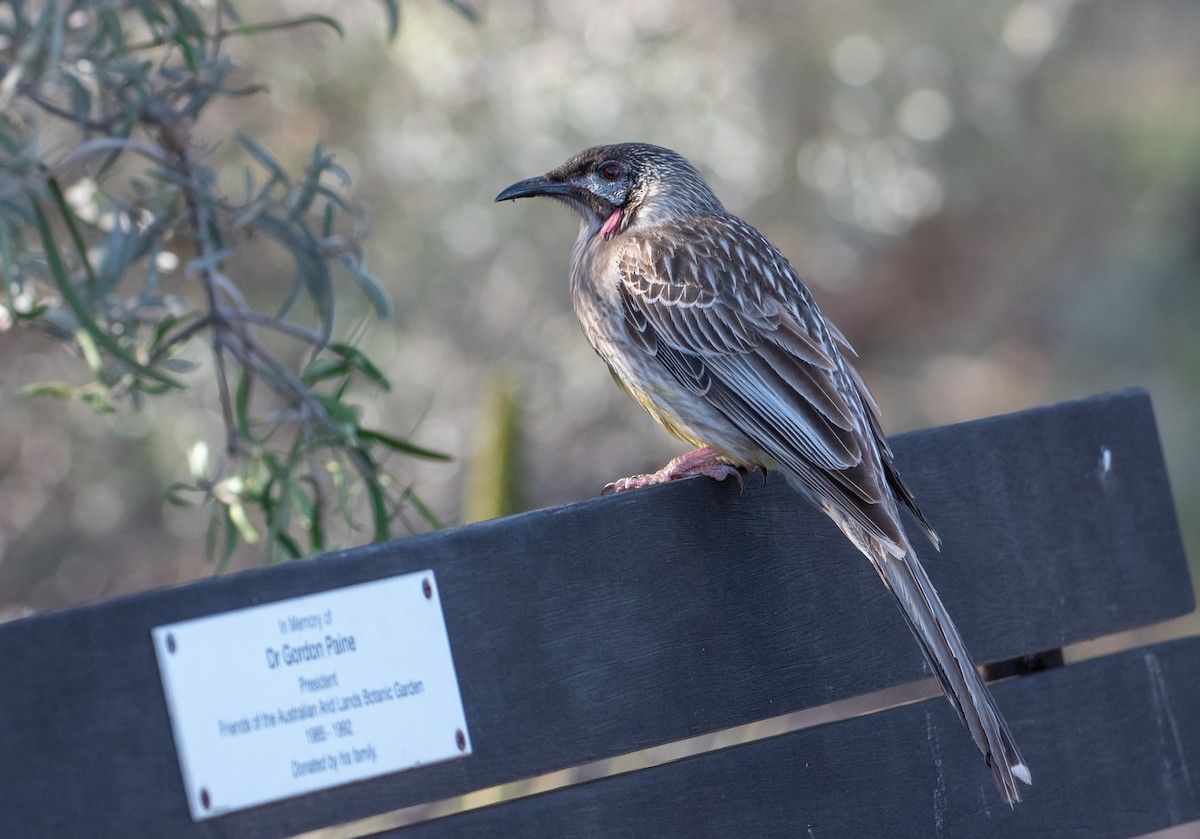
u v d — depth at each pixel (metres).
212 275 8.42
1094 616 7.60
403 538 5.93
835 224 23.62
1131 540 7.73
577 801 6.11
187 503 8.26
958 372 28.98
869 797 6.80
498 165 18.22
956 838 6.99
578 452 20.98
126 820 5.37
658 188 9.51
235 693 5.54
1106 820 7.35
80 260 8.77
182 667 5.48
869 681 7.03
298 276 8.48
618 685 6.29
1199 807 7.57
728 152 20.27
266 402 17.16
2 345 15.28
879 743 6.87
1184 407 24.33
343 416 8.52
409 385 19.20
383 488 8.70
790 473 7.15
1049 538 7.55
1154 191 28.62
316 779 5.63
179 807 5.43
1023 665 7.82
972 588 7.36
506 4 19.06
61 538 19.03
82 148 7.46
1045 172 29.22
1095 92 29.92
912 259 30.11
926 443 7.40
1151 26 30.06
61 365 15.59
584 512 6.30
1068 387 26.77
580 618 6.24
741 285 8.55
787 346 8.29
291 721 5.61
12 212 7.41
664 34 20.02
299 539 15.27
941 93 24.00
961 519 7.40
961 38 24.36
